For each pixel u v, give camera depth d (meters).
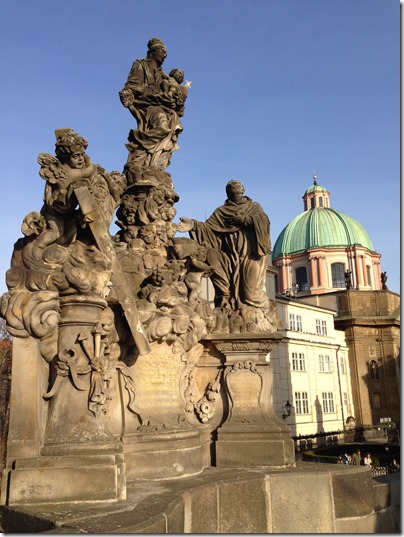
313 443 44.53
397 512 7.35
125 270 7.60
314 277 68.50
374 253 72.38
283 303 45.97
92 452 5.37
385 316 60.53
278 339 8.11
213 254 8.59
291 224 74.62
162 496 5.40
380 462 30.36
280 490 6.53
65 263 6.00
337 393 51.44
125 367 6.80
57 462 5.23
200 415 7.66
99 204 6.33
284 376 43.25
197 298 8.04
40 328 5.68
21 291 5.79
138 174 8.28
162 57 9.25
